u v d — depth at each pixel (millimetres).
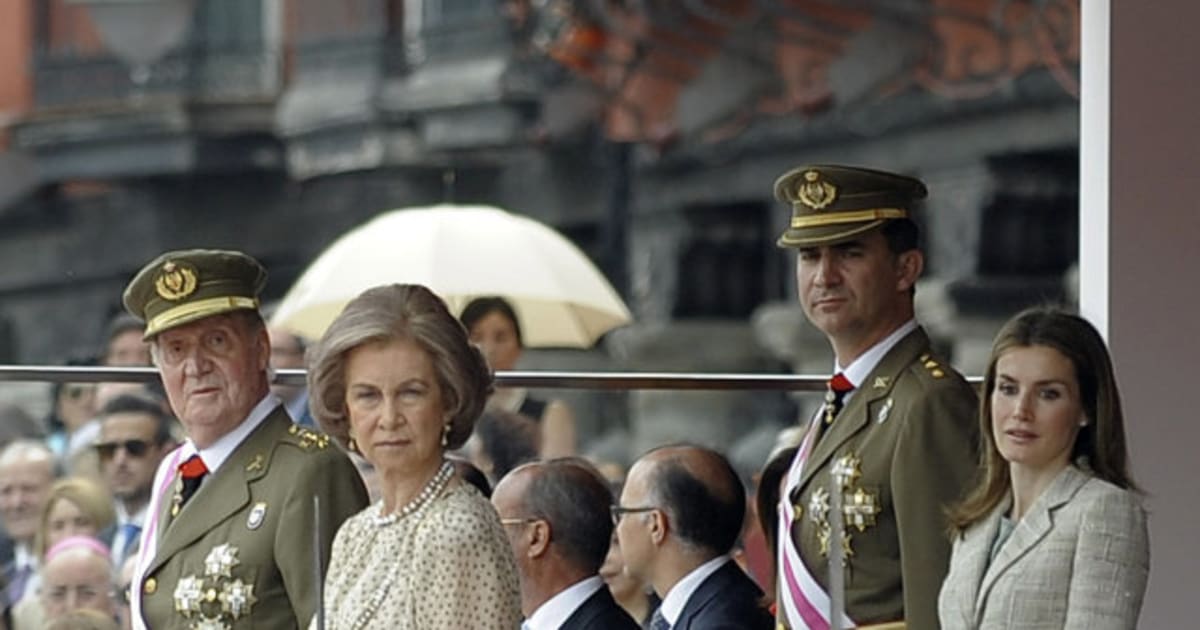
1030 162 53594
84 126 74500
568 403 21922
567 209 64625
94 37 74500
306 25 73188
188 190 74500
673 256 61938
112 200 74562
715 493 19453
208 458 18766
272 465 18641
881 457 18188
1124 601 16625
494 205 67312
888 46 55625
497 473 21094
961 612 17094
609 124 63344
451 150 68750
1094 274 20906
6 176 74875
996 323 54031
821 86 57281
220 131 73812
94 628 22250
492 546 16250
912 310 18719
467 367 16375
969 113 54156
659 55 61469
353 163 71562
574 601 19266
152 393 22234
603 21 62781
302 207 73188
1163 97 20609
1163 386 20578
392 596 16188
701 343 61469
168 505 18828
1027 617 16766
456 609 16109
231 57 73812
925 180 55312
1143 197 20641
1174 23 20594
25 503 22281
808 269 18719
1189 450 20562
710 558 19469
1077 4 51750
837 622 16375
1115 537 16688
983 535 17203
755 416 22328
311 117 72875
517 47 66938
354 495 18625
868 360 18578
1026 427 16938
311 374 16438
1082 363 16906
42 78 75062
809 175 18656
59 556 22281
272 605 18453
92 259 74312
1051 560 16766
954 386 18234
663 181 62438
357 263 28344
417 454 16266
